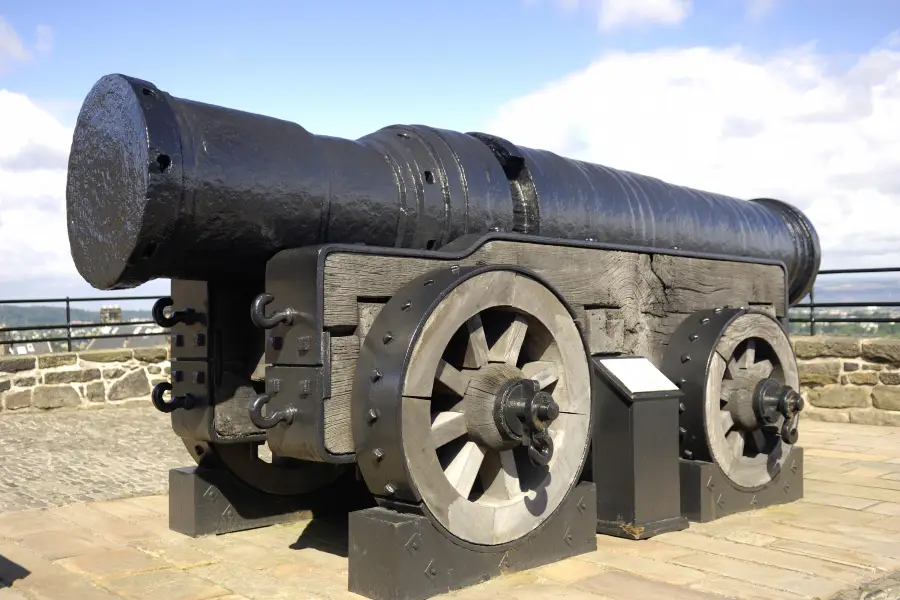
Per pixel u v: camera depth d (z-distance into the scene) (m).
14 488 4.48
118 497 4.27
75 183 2.93
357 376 2.69
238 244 2.76
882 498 4.21
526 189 3.61
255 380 3.30
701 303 4.16
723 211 4.76
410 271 2.87
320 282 2.62
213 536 3.47
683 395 3.82
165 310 3.80
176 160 2.56
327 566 3.03
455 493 2.72
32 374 7.19
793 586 2.79
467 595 2.67
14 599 2.66
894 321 7.53
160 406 3.34
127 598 2.68
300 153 2.88
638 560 3.09
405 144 3.32
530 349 3.17
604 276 3.63
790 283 5.34
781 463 4.09
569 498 3.12
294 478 3.71
